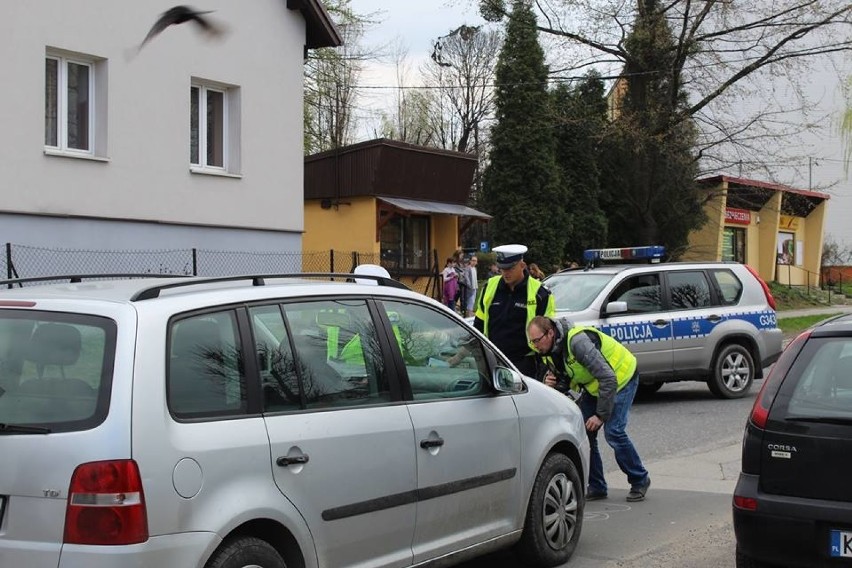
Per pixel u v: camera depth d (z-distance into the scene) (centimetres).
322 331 445
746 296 1304
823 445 450
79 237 1472
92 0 1473
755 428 472
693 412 1182
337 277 489
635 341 1191
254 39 1731
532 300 730
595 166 3066
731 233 3581
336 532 419
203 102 1670
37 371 371
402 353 482
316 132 3988
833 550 443
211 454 370
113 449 344
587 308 1173
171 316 381
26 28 1388
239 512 372
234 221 1711
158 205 1581
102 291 404
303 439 407
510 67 2944
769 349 1307
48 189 1424
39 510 344
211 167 1708
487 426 517
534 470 554
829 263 4494
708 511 708
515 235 2917
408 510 459
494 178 2981
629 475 737
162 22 682
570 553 586
